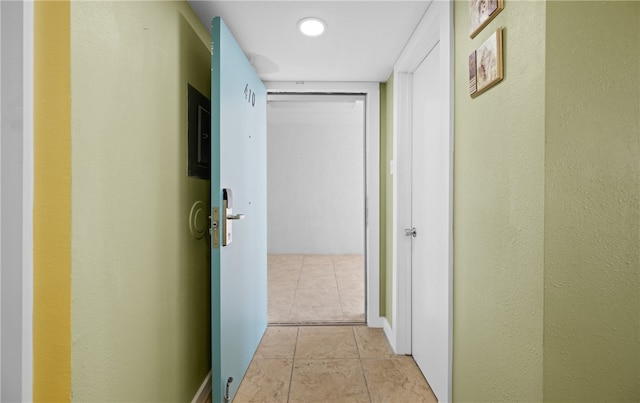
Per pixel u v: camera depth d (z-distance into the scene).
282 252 5.91
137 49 1.11
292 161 5.89
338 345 2.42
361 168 5.91
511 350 0.99
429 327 1.92
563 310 0.85
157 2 1.25
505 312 1.01
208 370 1.84
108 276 0.97
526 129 0.90
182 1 1.49
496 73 1.01
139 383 1.13
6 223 0.76
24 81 0.77
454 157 1.36
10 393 0.77
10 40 0.76
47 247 0.81
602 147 0.83
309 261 5.33
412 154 2.29
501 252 1.03
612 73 0.83
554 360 0.85
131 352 1.08
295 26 1.82
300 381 1.95
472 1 1.17
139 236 1.13
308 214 5.91
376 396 1.81
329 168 5.89
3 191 0.76
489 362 1.11
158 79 1.26
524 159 0.91
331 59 2.26
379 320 2.73
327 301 3.41
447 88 1.38
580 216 0.84
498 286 1.05
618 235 0.84
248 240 2.06
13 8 0.76
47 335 0.81
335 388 1.88
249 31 1.87
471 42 1.21
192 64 1.61
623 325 0.85
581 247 0.84
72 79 0.81
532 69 0.87
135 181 1.10
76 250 0.84
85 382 0.88
